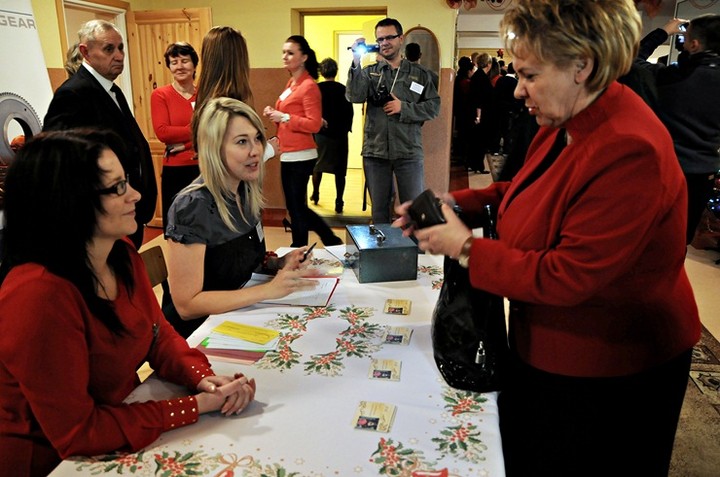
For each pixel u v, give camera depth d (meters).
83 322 1.00
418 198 1.07
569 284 0.93
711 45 2.64
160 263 1.80
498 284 1.00
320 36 8.48
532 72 0.92
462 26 10.59
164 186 3.95
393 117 3.65
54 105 2.59
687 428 2.17
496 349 1.14
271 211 5.64
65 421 0.94
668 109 2.76
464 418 1.04
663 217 0.94
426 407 1.08
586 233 0.91
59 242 0.96
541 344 1.07
